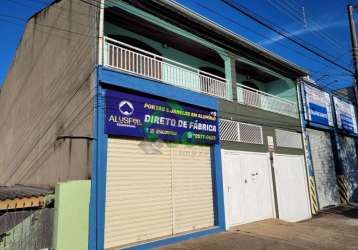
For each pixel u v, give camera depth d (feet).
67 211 23.03
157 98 31.58
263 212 42.75
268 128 47.03
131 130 28.50
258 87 58.54
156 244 28.17
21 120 42.80
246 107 43.39
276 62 50.37
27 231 22.06
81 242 23.47
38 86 38.86
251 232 34.71
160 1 33.60
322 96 64.28
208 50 44.68
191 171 34.40
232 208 37.86
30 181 37.19
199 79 40.01
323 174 60.23
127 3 32.01
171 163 32.40
